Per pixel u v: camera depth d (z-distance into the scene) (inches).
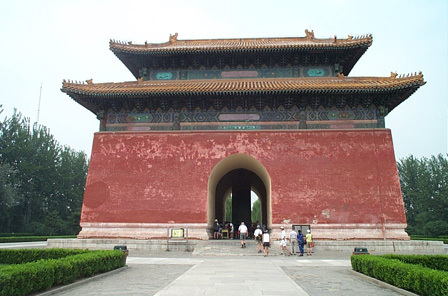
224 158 1079.6
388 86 1021.2
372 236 1000.2
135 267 692.1
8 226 2456.9
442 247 960.3
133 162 1095.6
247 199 1540.4
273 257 879.7
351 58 1243.2
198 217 1042.1
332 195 1032.8
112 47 1187.3
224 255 915.4
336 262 775.7
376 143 1064.8
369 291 465.1
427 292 402.9
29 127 2783.0
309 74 1221.1
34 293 421.7
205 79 1232.2
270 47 1156.5
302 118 1096.8
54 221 2586.1
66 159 2906.0
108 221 1055.0
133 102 1135.0
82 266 521.7
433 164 2775.6
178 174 1076.5
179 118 1125.7
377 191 1030.4
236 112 1120.8
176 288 454.9
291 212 1027.3
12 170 2397.9
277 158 1067.9
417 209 2898.6
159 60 1242.0
